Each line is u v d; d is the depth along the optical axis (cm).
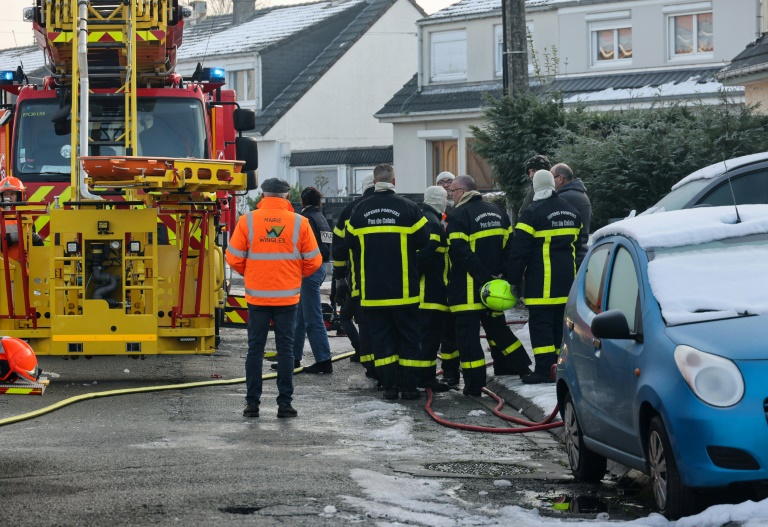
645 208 1862
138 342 1310
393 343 1260
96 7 1507
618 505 745
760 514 627
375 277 1208
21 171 1502
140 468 836
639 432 701
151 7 1512
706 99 3425
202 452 908
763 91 2641
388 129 5284
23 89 1525
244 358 1622
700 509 662
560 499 766
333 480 792
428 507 717
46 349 1309
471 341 1248
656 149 1844
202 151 1550
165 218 1329
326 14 5381
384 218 1209
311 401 1215
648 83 3675
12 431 1013
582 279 866
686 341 672
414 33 5319
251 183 1605
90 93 1526
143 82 1575
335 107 5109
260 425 1058
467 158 4131
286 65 5162
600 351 772
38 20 1553
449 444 971
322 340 1452
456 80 4216
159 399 1220
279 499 731
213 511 698
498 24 4100
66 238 1302
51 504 714
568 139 2111
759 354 652
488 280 1238
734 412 637
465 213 1244
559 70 3928
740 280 726
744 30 3597
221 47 5303
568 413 859
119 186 1255
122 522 670
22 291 1309
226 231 1614
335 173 4803
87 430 1020
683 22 3734
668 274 736
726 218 785
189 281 1337
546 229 1221
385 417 1112
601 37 3878
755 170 1205
